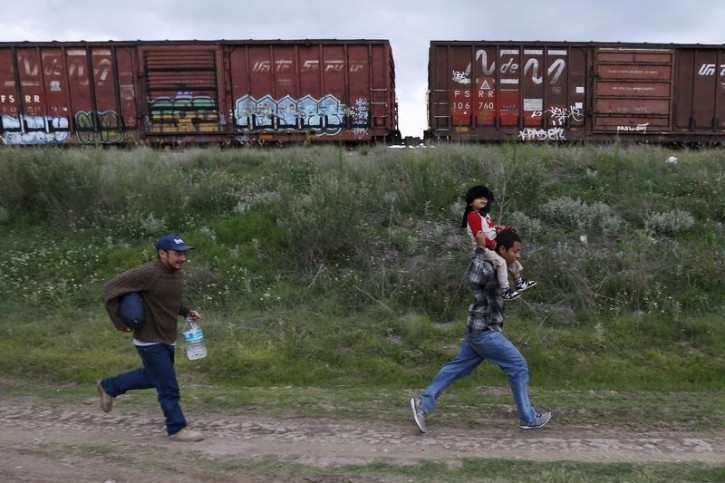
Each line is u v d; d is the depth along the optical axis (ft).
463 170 39.01
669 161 42.22
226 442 14.78
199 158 46.32
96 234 32.73
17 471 13.06
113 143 57.26
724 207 34.37
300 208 31.17
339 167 39.52
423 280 26.40
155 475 12.89
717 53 57.88
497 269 15.23
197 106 57.36
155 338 14.56
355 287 26.68
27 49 56.29
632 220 33.37
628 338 22.82
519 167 36.45
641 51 57.26
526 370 15.47
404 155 41.78
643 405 17.52
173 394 14.84
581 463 13.61
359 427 15.84
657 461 13.82
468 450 14.39
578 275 26.13
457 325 23.97
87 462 13.52
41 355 21.35
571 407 17.28
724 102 58.49
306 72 57.57
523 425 15.61
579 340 22.58
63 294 26.61
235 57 57.16
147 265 14.47
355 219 30.66
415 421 15.94
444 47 56.80
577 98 57.57
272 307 25.62
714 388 19.61
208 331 23.44
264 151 49.24
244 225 32.58
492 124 57.41
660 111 58.13
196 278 27.37
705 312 25.02
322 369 20.85
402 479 12.76
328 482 12.64
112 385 15.52
